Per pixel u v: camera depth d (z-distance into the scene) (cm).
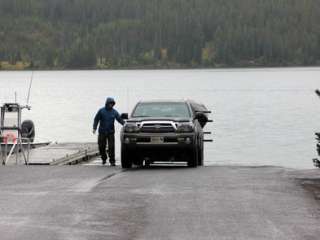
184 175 3534
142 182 3206
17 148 5094
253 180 3253
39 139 9712
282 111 14750
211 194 2795
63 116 13512
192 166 4166
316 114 13900
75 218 2309
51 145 6550
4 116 5438
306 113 14162
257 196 2741
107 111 4581
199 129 4338
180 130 4041
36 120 12688
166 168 4094
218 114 14138
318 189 2931
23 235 2062
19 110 5447
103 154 4628
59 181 3269
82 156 5588
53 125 11800
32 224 2214
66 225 2200
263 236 2052
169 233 2091
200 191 2880
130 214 2373
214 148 8794
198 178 3362
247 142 9381
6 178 3409
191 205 2539
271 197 2716
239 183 3138
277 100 18388
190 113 4275
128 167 4147
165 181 3241
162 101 4384
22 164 4853
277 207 2498
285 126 11556
